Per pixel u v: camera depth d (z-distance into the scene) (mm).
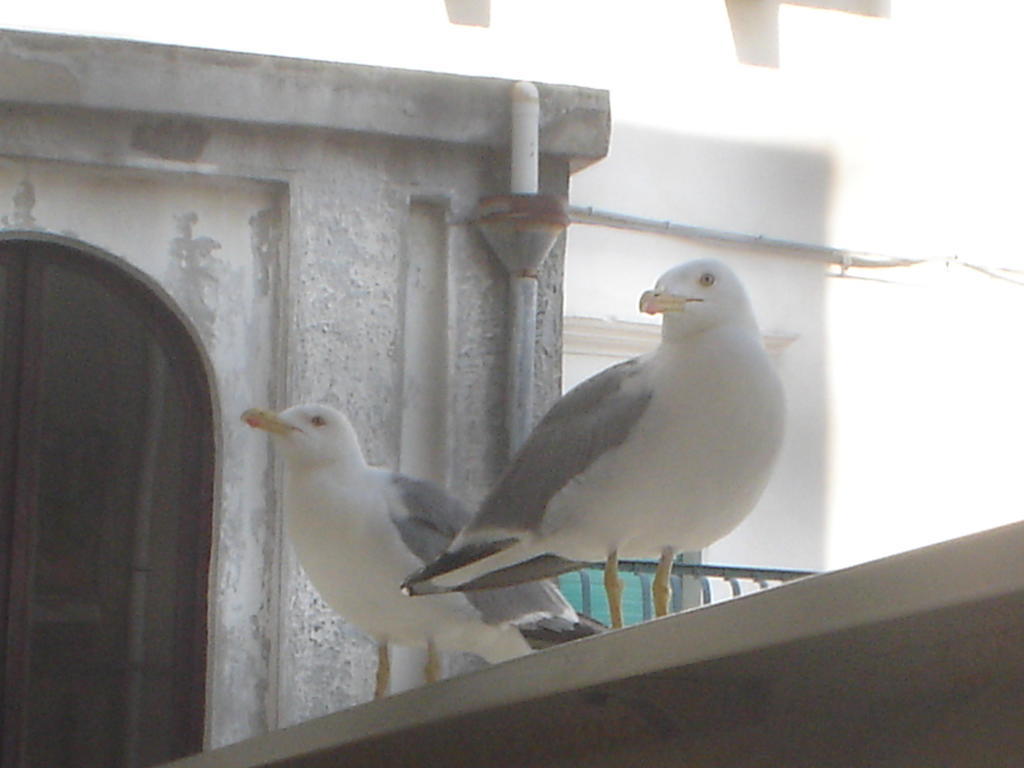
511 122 12039
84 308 11836
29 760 11570
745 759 5672
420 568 8641
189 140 11617
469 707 5664
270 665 11562
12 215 11445
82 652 11727
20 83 11266
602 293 16516
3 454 11680
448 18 15688
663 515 7012
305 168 11812
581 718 6055
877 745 5297
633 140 16844
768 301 17453
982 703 4961
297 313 11711
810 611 4383
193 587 11766
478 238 12047
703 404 6848
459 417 11914
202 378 11836
